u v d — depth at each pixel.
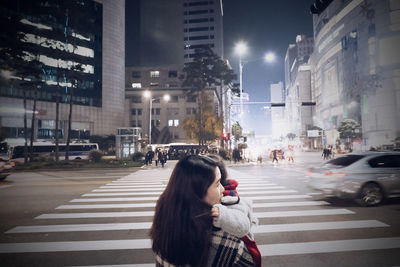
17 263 3.82
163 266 1.13
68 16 41.94
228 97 109.12
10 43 33.88
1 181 14.20
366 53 68.38
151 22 98.06
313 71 118.62
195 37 107.00
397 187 7.17
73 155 35.28
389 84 62.34
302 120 126.00
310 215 6.26
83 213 6.83
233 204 1.23
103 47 58.38
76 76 33.19
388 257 3.83
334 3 89.12
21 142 46.47
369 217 6.01
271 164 26.06
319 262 3.70
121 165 24.38
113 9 60.53
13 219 6.26
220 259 1.05
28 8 46.88
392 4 61.97
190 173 1.18
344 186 7.16
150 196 9.21
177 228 1.08
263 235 4.88
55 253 4.19
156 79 77.19
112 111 59.28
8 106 45.69
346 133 66.31
